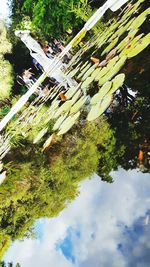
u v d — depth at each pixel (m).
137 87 3.92
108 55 1.88
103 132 5.82
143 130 4.64
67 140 6.91
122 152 5.25
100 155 6.02
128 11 2.72
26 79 9.87
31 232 6.80
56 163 7.05
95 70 1.88
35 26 9.26
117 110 5.00
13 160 7.33
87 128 6.36
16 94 12.25
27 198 7.06
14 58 13.14
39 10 8.01
